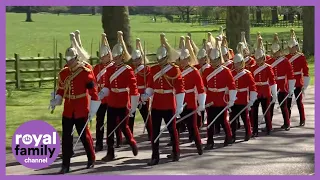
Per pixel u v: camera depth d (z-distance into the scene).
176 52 11.30
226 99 12.31
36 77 26.34
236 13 26.09
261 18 76.88
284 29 66.88
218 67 12.26
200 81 11.47
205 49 12.98
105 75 11.36
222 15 72.19
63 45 47.41
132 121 12.94
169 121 10.92
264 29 66.75
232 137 12.98
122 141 13.05
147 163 10.94
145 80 11.76
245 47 14.24
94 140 13.52
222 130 14.91
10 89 23.31
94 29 66.25
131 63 12.63
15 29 67.56
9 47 45.28
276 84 14.09
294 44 15.14
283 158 11.41
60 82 10.37
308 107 18.25
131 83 11.05
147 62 12.67
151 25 78.62
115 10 20.11
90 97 10.34
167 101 10.86
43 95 22.06
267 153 11.89
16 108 18.83
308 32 35.91
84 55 10.77
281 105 14.65
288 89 14.51
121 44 11.79
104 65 11.98
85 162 11.20
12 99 20.94
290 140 13.33
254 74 13.90
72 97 10.23
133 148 11.36
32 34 59.47
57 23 80.06
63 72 10.34
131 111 11.09
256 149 12.33
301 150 12.18
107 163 11.09
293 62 15.12
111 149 11.28
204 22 74.31
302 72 15.12
